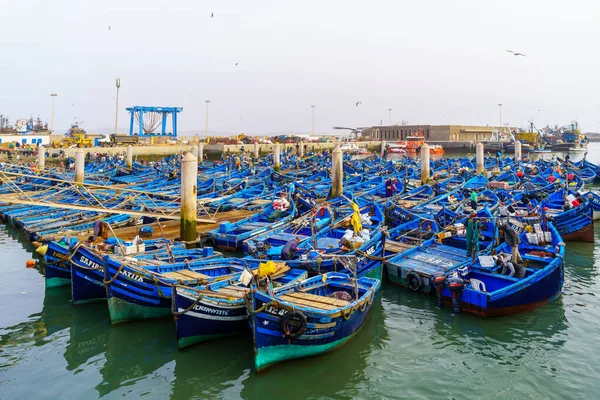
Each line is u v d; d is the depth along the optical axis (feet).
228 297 46.47
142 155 273.13
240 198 119.44
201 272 57.31
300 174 181.47
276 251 63.77
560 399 37.70
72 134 343.26
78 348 46.98
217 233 80.64
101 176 184.14
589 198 90.74
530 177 147.02
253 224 86.89
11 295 61.21
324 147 344.49
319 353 44.06
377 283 53.11
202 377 41.39
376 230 70.28
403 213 88.12
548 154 357.41
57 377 41.86
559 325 51.01
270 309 39.83
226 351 45.50
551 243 65.31
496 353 45.37
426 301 58.18
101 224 60.75
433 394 38.83
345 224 77.20
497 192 112.57
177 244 70.33
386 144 359.46
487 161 215.92
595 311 54.70
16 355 45.73
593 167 187.73
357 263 58.80
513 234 56.65
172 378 41.32
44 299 59.67
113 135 307.58
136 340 48.37
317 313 41.47
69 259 55.26
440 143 395.96
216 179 151.94
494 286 56.03
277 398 38.52
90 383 40.88
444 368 42.88
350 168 180.65
